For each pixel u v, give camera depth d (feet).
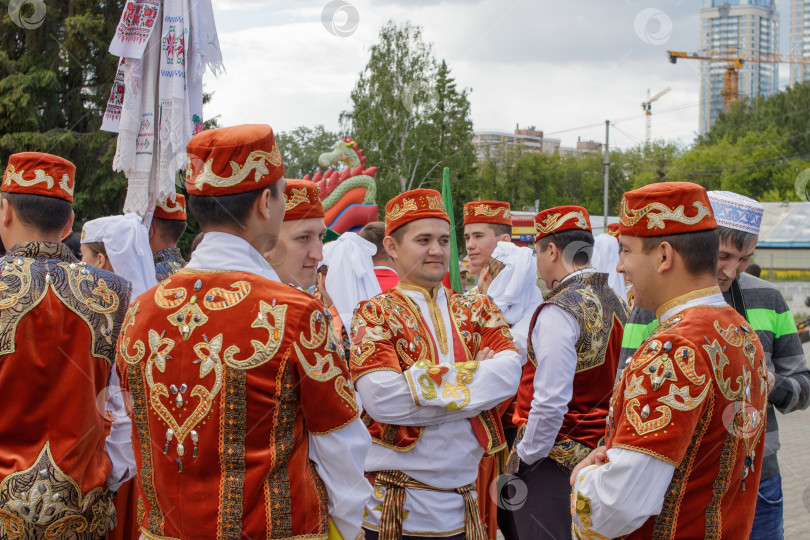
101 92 51.16
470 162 69.36
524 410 9.71
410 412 7.85
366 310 8.35
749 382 5.61
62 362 7.13
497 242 14.16
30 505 6.84
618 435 5.44
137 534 9.11
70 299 7.27
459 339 8.66
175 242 12.00
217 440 5.30
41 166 7.63
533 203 116.47
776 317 8.87
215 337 5.38
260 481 5.31
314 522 5.49
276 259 8.63
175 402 5.39
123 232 9.68
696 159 97.60
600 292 9.62
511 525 10.50
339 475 5.67
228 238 5.72
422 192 8.70
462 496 8.27
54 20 51.96
